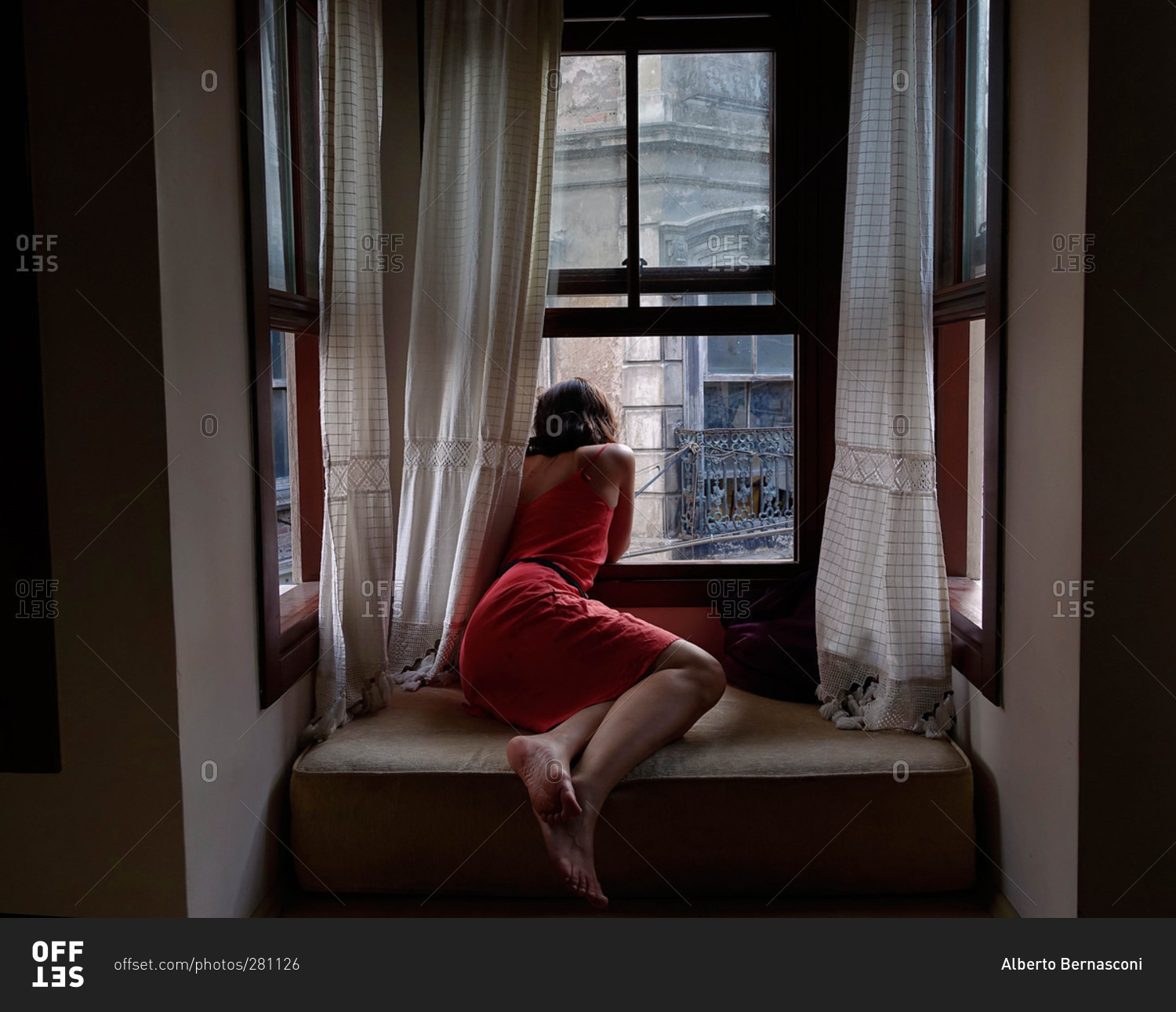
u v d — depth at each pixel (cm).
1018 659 189
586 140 272
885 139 223
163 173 159
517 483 250
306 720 229
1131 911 163
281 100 238
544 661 218
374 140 233
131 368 159
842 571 234
